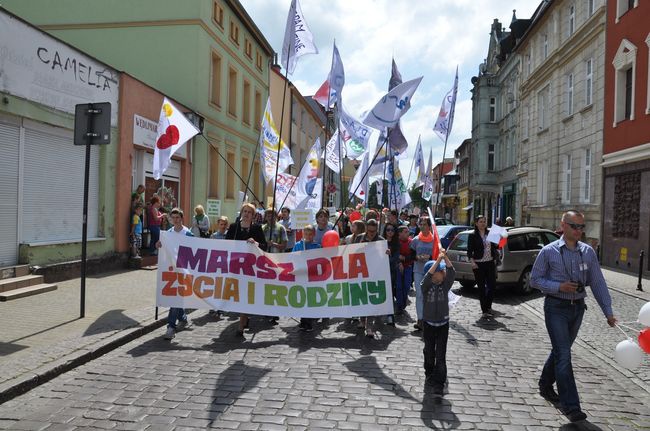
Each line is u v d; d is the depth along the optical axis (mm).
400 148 12227
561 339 4582
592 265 4676
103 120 7789
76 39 19609
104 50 19422
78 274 11297
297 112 38781
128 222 13383
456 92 9852
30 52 9844
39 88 10141
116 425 4145
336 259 7445
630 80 17438
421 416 4461
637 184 16125
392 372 5699
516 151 34531
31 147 10195
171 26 18938
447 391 5133
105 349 6230
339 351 6566
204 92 19531
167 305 7230
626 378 5758
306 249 8031
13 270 9359
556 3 24375
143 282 10930
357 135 11852
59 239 11125
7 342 6152
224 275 7371
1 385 4734
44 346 6027
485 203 45469
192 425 4168
